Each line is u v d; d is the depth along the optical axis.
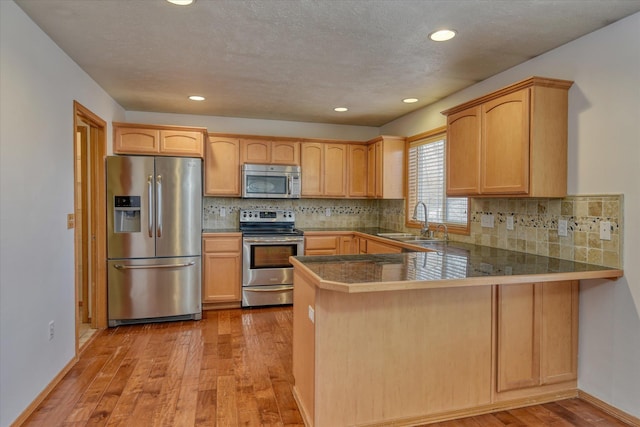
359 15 2.21
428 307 2.15
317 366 1.98
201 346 3.25
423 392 2.16
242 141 4.70
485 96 2.77
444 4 2.08
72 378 2.65
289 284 4.55
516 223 2.97
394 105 4.28
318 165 4.99
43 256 2.40
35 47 2.32
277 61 2.94
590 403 2.38
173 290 3.92
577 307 2.45
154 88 3.66
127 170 3.76
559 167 2.50
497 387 2.29
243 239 4.38
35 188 2.31
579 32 2.37
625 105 2.18
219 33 2.47
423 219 4.33
